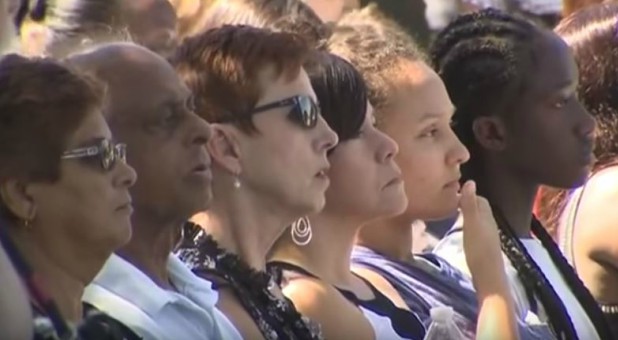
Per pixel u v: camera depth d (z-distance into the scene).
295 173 12.84
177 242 12.50
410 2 22.83
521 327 15.16
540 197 17.45
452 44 16.12
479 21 16.06
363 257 14.78
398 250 14.99
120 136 11.70
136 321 11.51
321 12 20.59
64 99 10.72
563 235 16.84
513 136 15.87
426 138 14.85
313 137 12.94
